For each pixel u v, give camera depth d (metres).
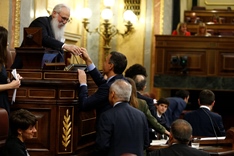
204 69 8.46
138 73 5.67
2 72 4.07
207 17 12.74
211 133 5.72
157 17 9.55
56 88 4.32
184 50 8.48
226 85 8.43
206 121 5.71
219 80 8.44
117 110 4.11
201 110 5.78
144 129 4.26
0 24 7.30
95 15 9.70
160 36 8.50
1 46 3.98
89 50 9.70
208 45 8.44
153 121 5.07
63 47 4.73
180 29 9.46
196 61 8.47
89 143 4.78
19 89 4.34
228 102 9.66
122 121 4.07
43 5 8.23
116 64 4.51
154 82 8.54
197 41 8.45
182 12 11.73
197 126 5.74
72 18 9.23
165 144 5.23
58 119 4.32
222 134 5.78
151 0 9.57
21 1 7.50
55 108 4.32
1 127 3.81
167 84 8.51
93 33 9.69
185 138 3.98
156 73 8.53
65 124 4.33
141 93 5.59
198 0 13.87
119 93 4.16
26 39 4.49
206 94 5.77
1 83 4.08
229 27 11.15
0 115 3.80
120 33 9.65
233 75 8.42
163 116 6.43
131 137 4.08
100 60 9.66
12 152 3.62
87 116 4.69
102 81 4.52
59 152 4.33
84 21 9.44
